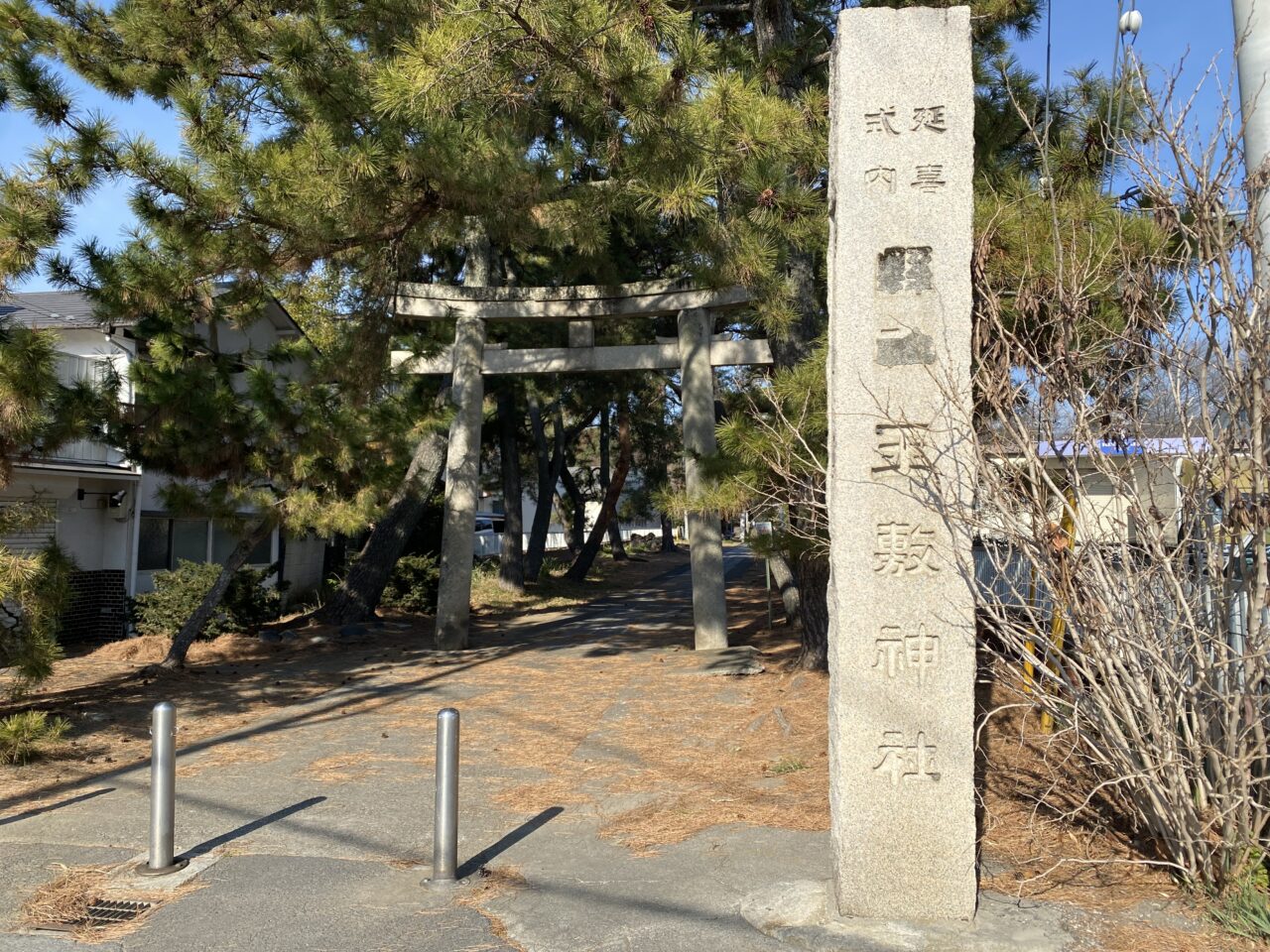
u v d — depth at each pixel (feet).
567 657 42.98
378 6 28.91
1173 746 14.53
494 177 25.91
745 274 26.89
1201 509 14.83
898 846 14.17
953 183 14.62
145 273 28.68
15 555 23.84
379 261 31.50
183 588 47.91
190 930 14.43
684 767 23.56
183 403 33.91
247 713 30.94
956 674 14.19
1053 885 15.46
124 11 29.50
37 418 24.04
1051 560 15.07
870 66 14.82
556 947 13.71
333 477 37.60
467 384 47.16
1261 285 14.48
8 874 16.75
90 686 35.83
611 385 77.61
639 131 23.88
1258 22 17.03
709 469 27.45
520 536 81.30
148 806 20.76
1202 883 14.87
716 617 44.09
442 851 16.21
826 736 25.66
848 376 14.62
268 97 26.86
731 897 15.25
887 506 14.40
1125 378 16.38
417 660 42.52
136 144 24.76
